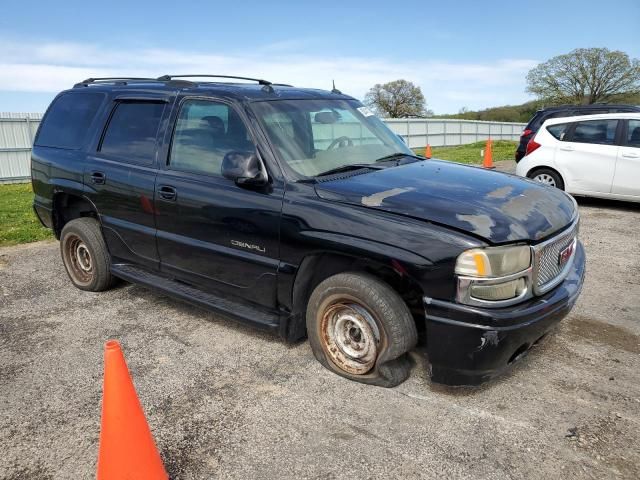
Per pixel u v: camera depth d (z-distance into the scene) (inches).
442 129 1433.3
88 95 201.3
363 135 170.2
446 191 132.9
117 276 190.1
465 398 126.2
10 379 141.3
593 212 340.2
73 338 165.0
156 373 142.4
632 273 214.8
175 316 180.5
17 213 398.3
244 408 125.0
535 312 116.8
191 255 159.8
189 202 154.8
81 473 105.6
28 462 108.9
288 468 104.5
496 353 114.2
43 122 217.3
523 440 110.9
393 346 124.1
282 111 153.9
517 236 116.0
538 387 130.5
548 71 1972.2
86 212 204.8
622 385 131.0
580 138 350.3
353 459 106.4
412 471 102.7
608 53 1860.2
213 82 174.7
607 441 110.0
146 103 177.0
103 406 93.1
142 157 172.6
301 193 134.8
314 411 122.7
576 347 150.7
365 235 122.1
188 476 103.1
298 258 133.6
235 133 149.2
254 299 148.3
